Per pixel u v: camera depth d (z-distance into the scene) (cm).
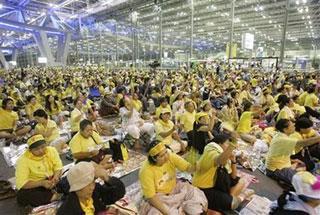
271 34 4269
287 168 379
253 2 2664
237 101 771
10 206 336
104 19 3878
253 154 482
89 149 412
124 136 559
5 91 1070
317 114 662
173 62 3416
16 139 575
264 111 727
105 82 1449
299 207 186
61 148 508
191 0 2672
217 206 315
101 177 280
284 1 2580
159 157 281
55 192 328
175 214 274
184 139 539
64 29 3209
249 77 1616
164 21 3684
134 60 3859
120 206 298
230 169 344
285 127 393
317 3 2530
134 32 3812
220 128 525
